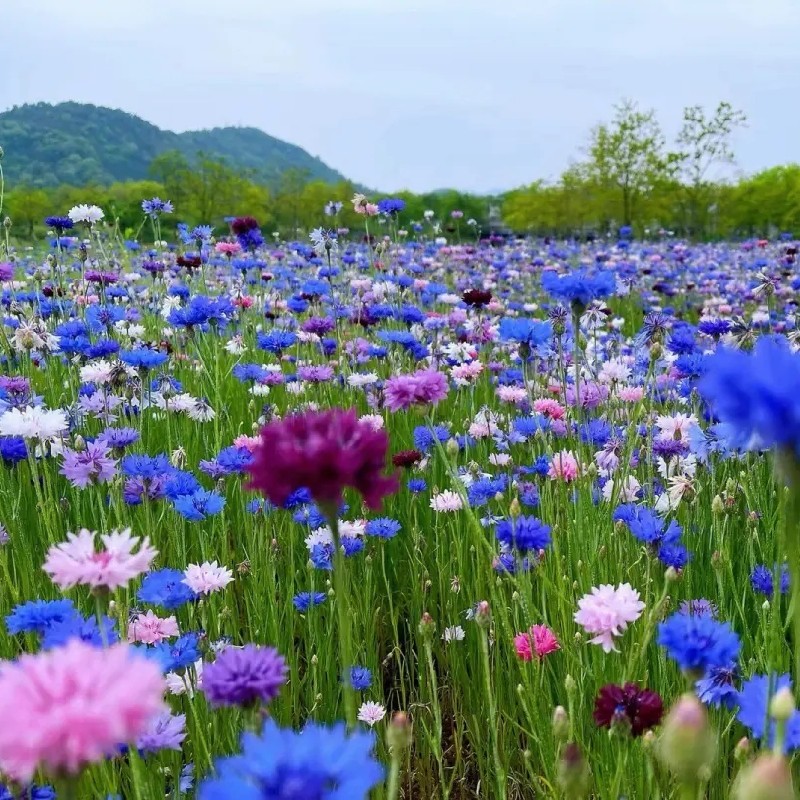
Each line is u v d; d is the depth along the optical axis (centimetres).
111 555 179
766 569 306
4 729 94
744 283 1275
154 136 15325
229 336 739
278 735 97
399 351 578
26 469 404
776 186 3919
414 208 3703
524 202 4456
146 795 212
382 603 392
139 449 430
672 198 4084
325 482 158
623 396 438
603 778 234
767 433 119
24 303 666
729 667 228
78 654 102
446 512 414
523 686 288
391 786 164
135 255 1233
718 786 244
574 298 329
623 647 267
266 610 331
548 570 328
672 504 341
